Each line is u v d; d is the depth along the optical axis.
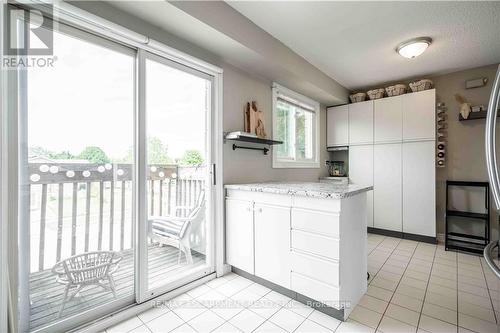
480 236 3.11
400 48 2.62
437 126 3.42
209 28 1.84
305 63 2.99
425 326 1.60
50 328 1.42
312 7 2.00
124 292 1.79
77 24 1.46
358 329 1.58
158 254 2.24
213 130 2.32
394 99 3.58
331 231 1.66
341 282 1.65
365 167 3.86
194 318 1.70
